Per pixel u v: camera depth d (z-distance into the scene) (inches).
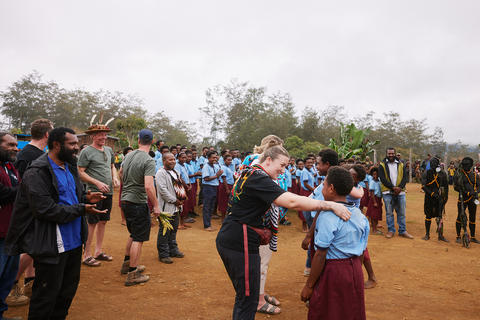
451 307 149.9
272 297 148.0
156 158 412.8
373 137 2333.9
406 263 220.1
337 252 94.3
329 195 102.3
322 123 1857.8
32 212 96.0
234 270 95.3
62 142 104.3
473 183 283.4
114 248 228.7
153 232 300.2
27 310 131.4
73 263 110.6
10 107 2447.1
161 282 167.6
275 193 93.0
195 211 418.0
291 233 316.2
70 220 100.3
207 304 143.0
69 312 128.8
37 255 96.0
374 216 313.3
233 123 1927.9
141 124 1430.9
